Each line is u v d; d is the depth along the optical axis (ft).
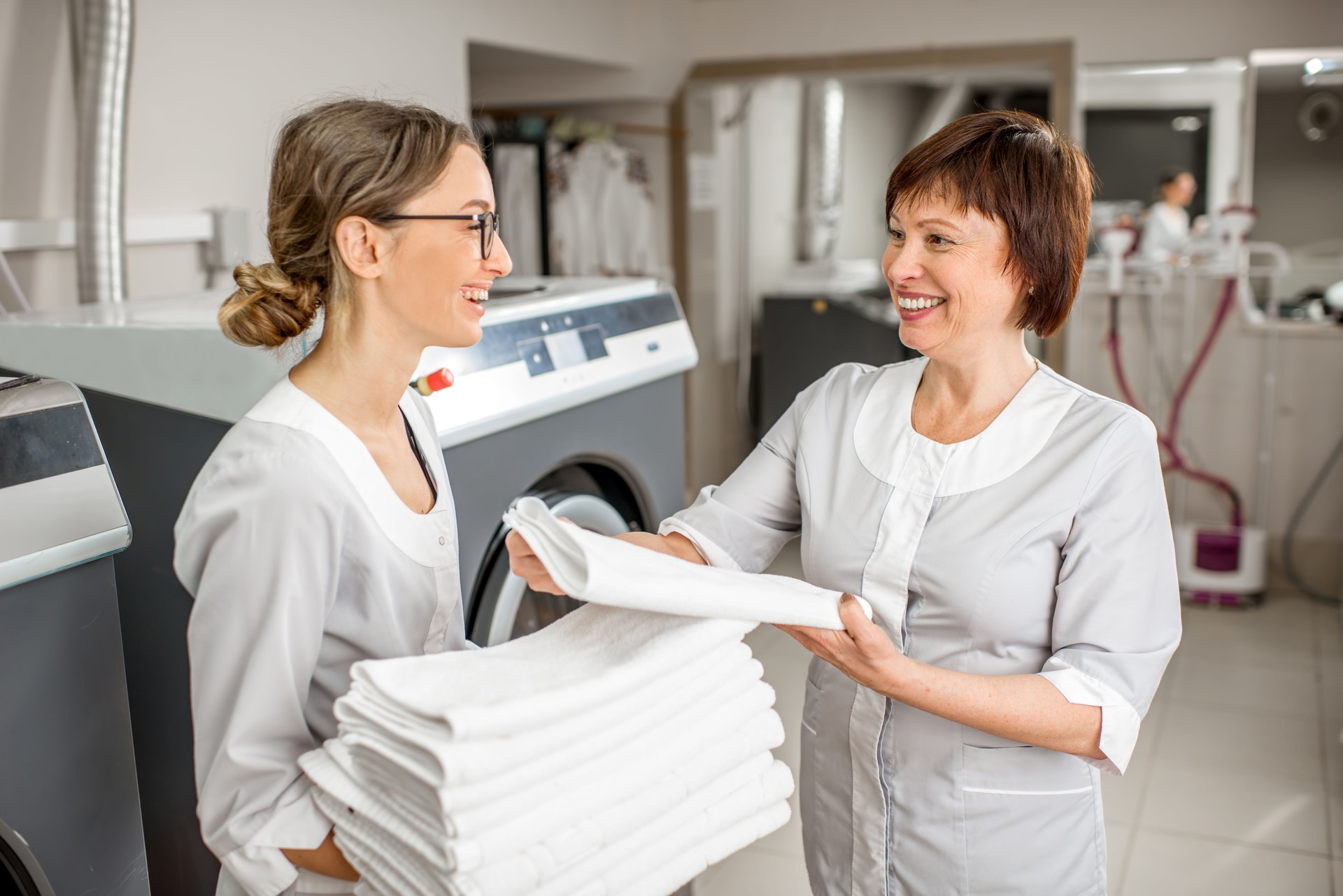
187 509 3.08
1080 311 14.62
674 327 7.02
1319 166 13.74
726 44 15.60
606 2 13.66
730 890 7.65
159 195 7.68
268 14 8.45
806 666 11.59
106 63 6.41
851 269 18.97
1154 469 3.55
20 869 3.68
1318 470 13.99
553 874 2.65
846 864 4.05
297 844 2.97
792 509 4.29
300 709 3.06
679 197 16.20
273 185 3.18
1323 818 8.66
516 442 5.53
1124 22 13.92
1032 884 3.77
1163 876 7.93
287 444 3.03
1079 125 14.38
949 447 3.72
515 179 16.10
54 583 3.64
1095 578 3.48
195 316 5.01
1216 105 13.92
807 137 19.99
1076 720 3.38
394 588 3.24
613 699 2.75
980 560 3.58
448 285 3.08
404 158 3.01
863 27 14.94
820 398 4.18
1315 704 10.75
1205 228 14.23
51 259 7.06
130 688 5.02
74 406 3.78
